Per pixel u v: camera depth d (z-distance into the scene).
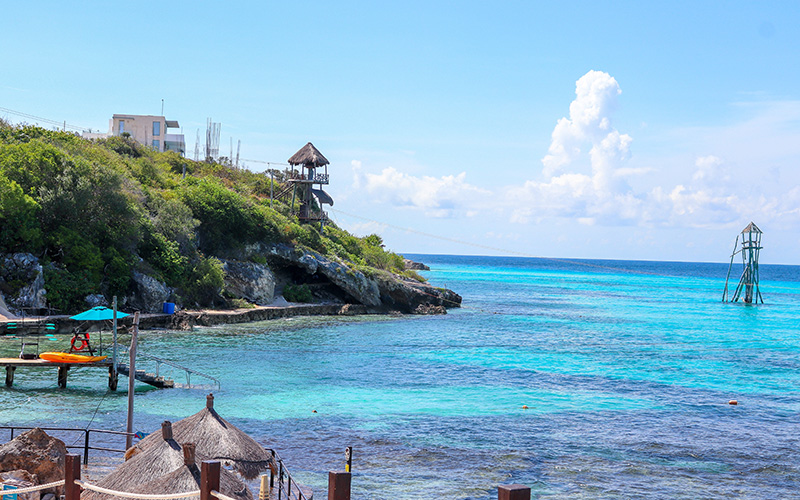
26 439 17.59
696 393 41.47
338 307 89.12
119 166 88.56
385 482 23.59
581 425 32.44
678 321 94.62
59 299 57.69
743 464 26.86
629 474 25.30
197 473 11.51
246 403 35.03
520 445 28.73
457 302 108.12
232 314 71.44
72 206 62.19
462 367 49.12
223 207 84.94
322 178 111.06
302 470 24.55
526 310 107.12
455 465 25.78
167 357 47.84
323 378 42.88
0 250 57.88
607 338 71.50
